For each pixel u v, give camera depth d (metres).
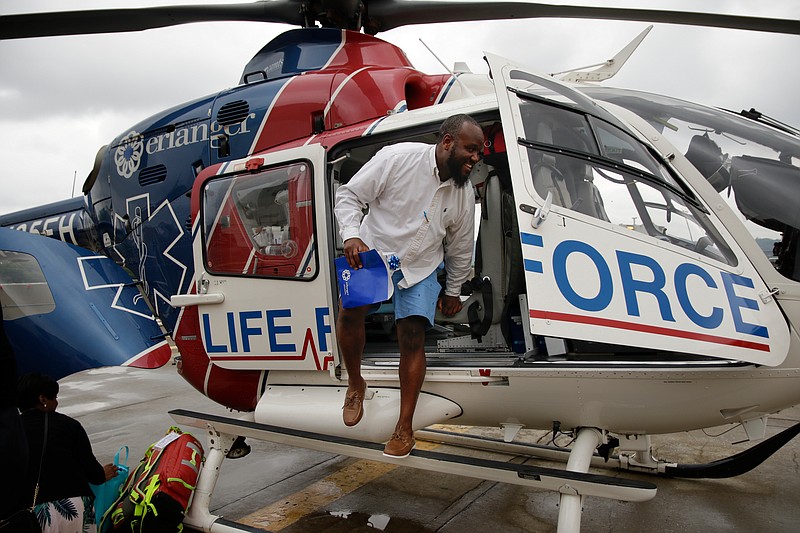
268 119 3.27
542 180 2.13
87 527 2.48
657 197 2.26
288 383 2.95
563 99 2.38
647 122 2.70
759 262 2.25
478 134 2.10
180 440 2.83
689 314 1.93
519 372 2.28
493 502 3.17
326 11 3.62
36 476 2.26
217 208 3.08
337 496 3.30
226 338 3.02
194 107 3.62
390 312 3.04
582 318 1.85
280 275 2.82
